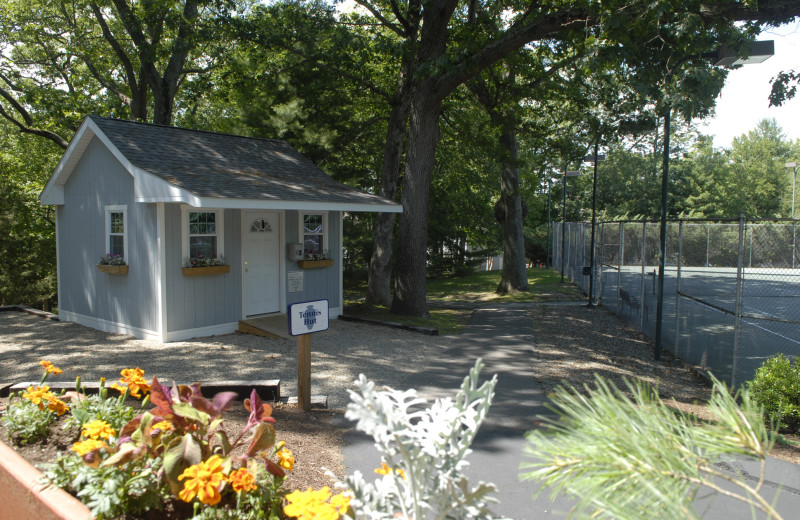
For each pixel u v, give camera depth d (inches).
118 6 689.6
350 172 871.7
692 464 64.0
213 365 344.8
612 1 361.1
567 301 780.6
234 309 451.8
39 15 832.9
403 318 538.3
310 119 727.7
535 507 164.9
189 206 414.9
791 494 176.2
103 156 451.5
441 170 961.5
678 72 363.9
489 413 264.1
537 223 1669.5
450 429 90.7
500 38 483.8
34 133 768.9
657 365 402.0
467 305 751.1
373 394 87.2
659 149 1777.8
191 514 118.2
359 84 658.8
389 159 643.5
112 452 117.8
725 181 1889.8
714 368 387.9
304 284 509.4
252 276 466.9
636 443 63.8
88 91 944.9
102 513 104.3
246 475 106.7
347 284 1124.5
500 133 718.5
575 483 65.9
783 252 946.1
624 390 314.8
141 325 426.0
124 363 346.9
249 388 262.5
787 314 703.1
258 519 109.6
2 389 244.8
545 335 496.1
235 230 450.3
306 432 220.5
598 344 469.1
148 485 112.3
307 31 615.8
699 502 169.2
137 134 451.5
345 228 1052.5
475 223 1197.1
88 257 479.2
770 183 2209.6
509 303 767.7
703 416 236.2
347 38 607.5
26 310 562.9
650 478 62.0
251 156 518.0
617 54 373.7
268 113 714.8
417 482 86.8
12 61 811.4
